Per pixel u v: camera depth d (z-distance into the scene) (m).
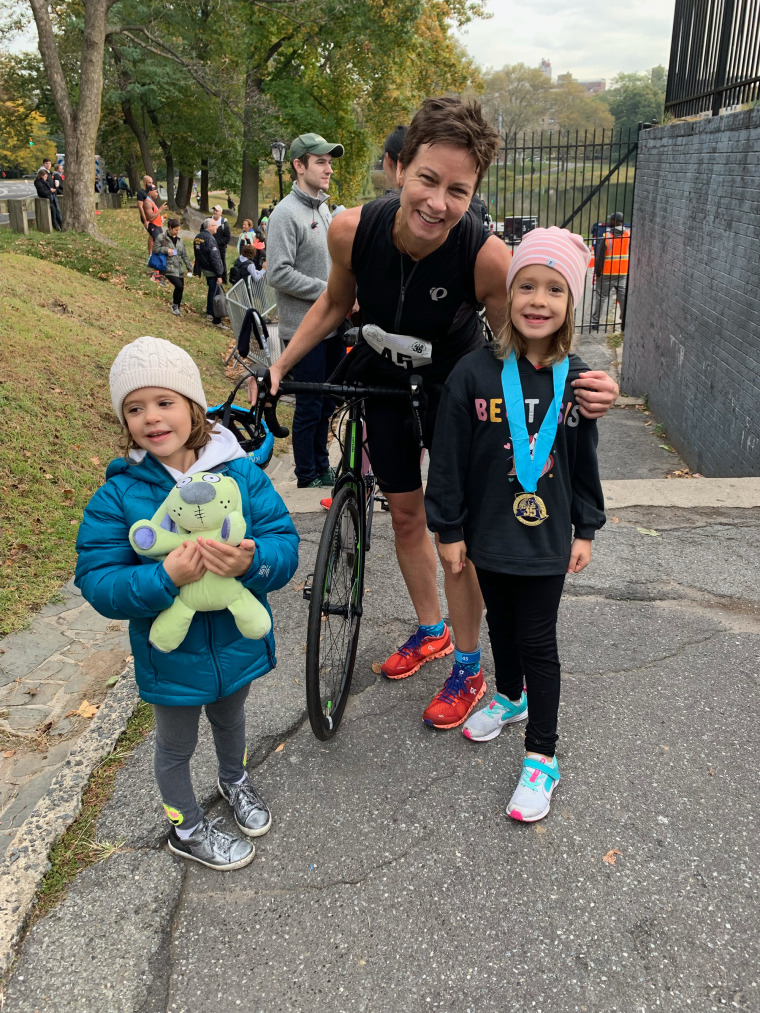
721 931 1.91
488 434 2.15
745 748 2.55
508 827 2.25
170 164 38.56
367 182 35.66
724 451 6.49
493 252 2.27
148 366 1.76
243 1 21.80
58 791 2.37
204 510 1.74
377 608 3.53
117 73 26.92
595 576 3.71
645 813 2.29
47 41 14.75
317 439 5.18
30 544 4.09
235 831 2.26
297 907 2.02
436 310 2.38
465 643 2.66
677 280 8.34
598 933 1.92
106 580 1.79
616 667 3.01
